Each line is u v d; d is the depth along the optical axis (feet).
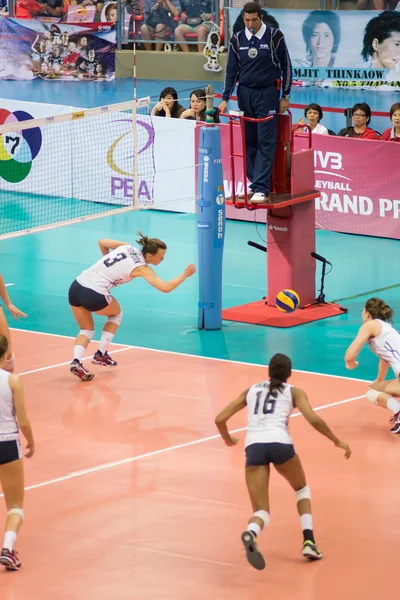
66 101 113.91
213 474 41.39
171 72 128.06
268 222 63.93
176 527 36.81
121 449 44.09
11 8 128.36
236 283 70.59
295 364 54.95
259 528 32.58
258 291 68.90
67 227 84.28
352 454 43.14
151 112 89.45
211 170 59.31
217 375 53.31
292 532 36.27
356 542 35.42
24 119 91.76
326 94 115.14
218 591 32.22
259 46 57.57
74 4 126.31
